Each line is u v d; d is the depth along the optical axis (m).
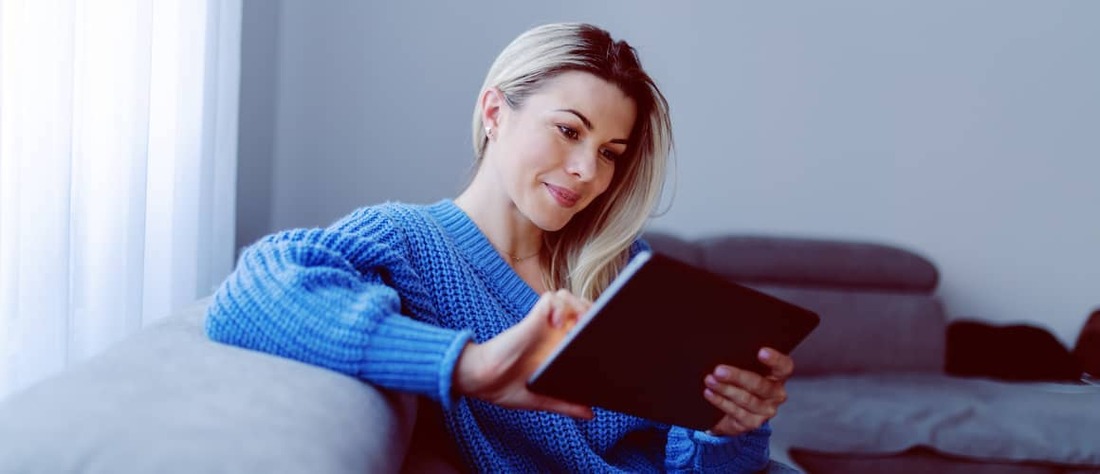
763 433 1.02
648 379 0.76
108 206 1.52
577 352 0.68
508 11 2.93
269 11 2.78
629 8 2.98
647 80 1.01
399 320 0.75
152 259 1.75
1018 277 3.16
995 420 2.25
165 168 1.76
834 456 2.17
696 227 3.05
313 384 0.68
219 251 2.20
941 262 3.13
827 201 3.08
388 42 2.90
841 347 2.75
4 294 1.22
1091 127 3.14
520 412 0.94
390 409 0.73
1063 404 2.34
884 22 3.06
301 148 2.88
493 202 1.04
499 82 1.02
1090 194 3.16
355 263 0.86
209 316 0.78
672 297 0.69
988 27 3.09
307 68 2.87
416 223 0.97
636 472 1.02
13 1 1.18
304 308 0.74
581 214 1.11
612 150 1.01
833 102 3.06
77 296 1.47
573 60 0.98
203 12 1.89
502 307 1.00
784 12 3.03
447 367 0.70
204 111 1.95
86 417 0.58
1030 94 3.12
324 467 0.59
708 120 3.03
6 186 1.20
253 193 2.80
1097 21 3.11
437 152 2.94
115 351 0.71
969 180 3.12
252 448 0.58
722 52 3.02
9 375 1.24
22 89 1.22
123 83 1.52
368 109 2.91
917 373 2.71
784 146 3.06
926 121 3.09
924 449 2.19
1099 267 3.18
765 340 0.81
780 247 2.83
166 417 0.59
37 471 0.55
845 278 2.83
